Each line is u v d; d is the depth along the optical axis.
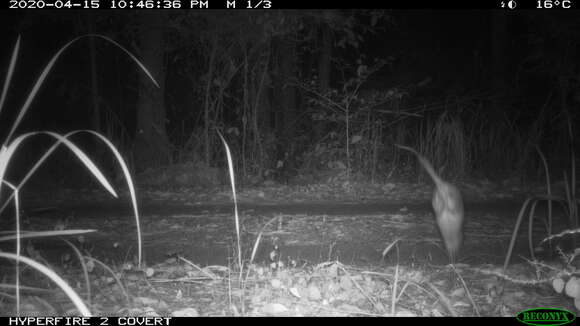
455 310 5.73
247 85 18.39
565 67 18.61
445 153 17.06
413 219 10.67
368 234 9.41
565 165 17.23
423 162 6.68
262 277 6.61
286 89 18.64
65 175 18.34
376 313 5.57
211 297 6.14
